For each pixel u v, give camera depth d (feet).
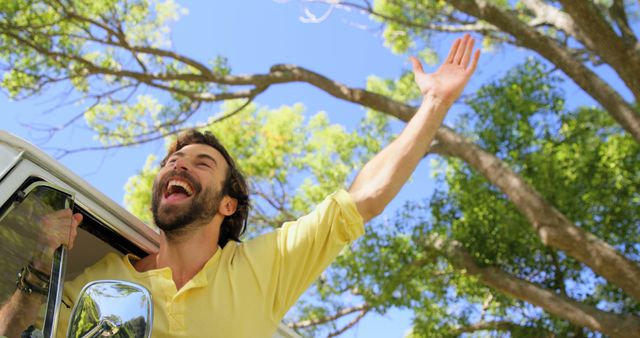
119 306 4.06
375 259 25.98
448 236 26.14
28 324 4.59
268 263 6.73
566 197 24.84
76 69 26.76
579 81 22.17
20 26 24.48
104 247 7.04
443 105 7.86
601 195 25.64
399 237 26.63
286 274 6.80
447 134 23.38
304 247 6.84
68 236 5.26
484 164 22.50
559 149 25.62
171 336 5.94
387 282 25.67
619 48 17.97
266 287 6.61
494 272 25.08
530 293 23.95
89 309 4.02
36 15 25.12
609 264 20.47
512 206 25.50
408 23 27.58
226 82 27.89
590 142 26.78
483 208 25.75
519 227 24.99
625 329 21.54
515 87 26.32
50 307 4.80
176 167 6.84
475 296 28.96
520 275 26.43
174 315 6.02
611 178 25.64
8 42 25.22
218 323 6.11
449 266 27.35
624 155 25.72
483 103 26.53
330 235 6.91
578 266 26.25
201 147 7.17
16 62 25.72
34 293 4.73
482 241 25.57
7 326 4.42
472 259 25.62
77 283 6.24
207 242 6.82
